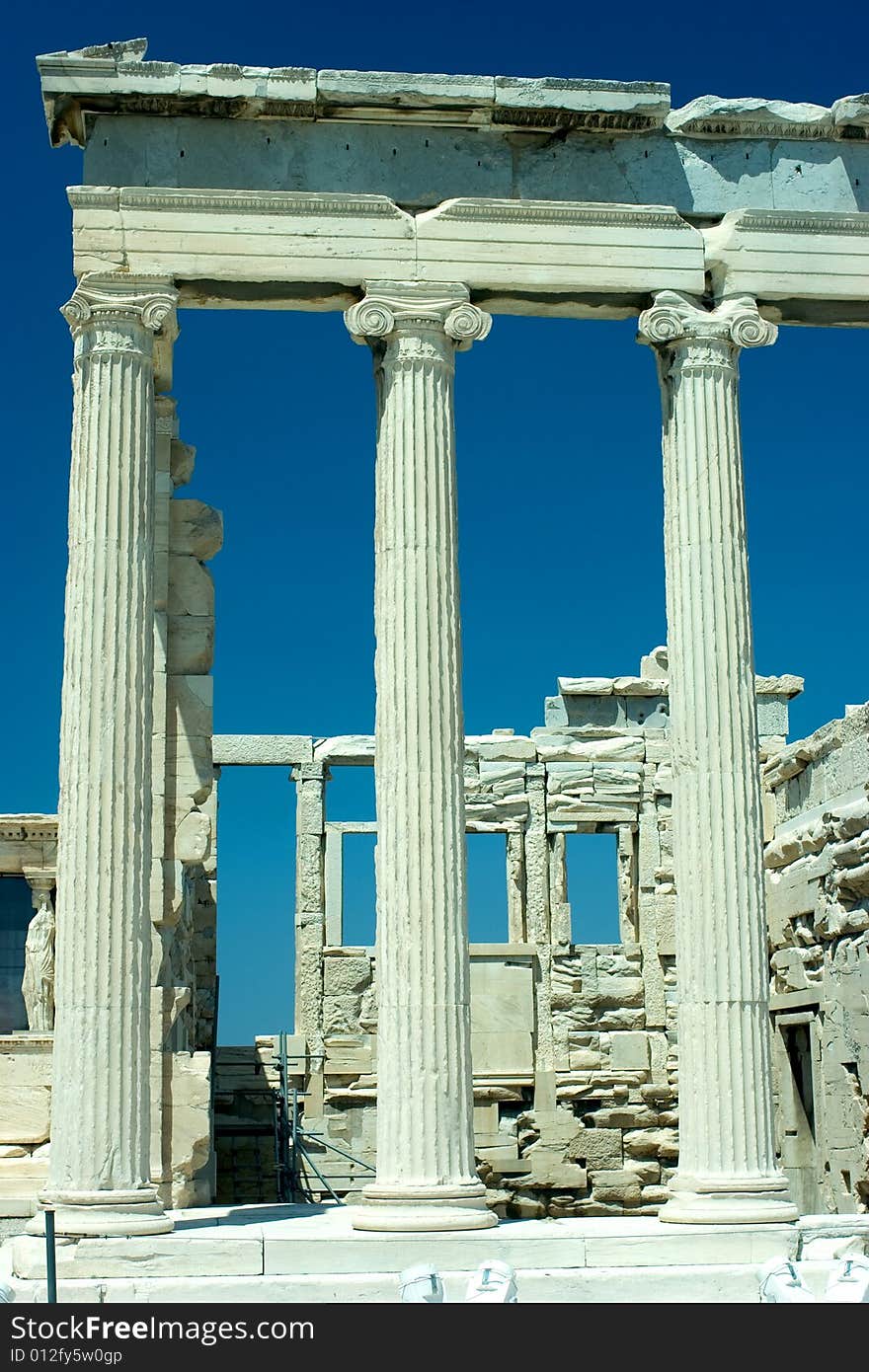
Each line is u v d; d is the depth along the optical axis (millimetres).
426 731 23344
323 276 24406
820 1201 33406
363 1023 40625
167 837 26125
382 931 23109
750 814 23938
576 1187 40094
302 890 41344
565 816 41875
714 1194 22609
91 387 23781
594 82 25234
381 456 24359
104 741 22719
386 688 23578
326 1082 40188
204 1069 25484
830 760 33281
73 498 23719
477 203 24828
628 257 25062
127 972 22281
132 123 24781
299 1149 36656
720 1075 23125
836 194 26125
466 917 23266
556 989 41031
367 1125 39969
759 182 25953
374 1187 22234
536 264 24828
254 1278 20828
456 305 24469
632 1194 40188
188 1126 25266
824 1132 33062
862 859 30422
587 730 42844
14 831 31297
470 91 24906
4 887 31672
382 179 25062
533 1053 40625
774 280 25344
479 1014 40531
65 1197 21453
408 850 23047
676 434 24953
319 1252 21312
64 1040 22125
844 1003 31719
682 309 25000
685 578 24531
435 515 23984
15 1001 31484
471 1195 22219
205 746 26500
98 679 22875
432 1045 22578
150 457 23969
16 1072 26781
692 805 23922
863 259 25656
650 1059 40875
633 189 25562
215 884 34781
